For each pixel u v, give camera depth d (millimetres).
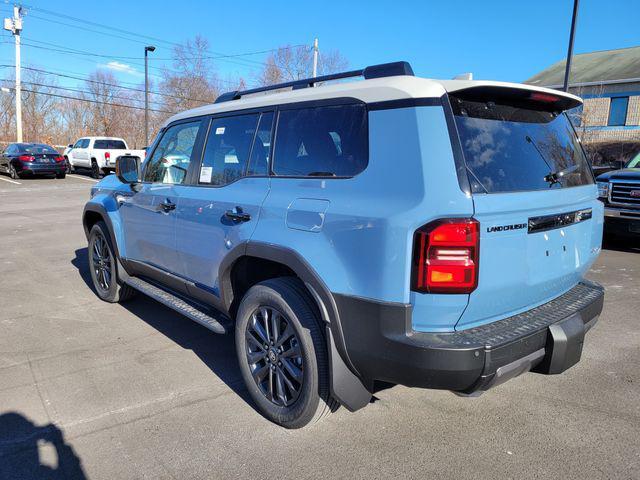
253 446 2926
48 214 12508
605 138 27250
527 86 2787
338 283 2658
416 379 2445
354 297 2584
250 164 3414
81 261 7551
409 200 2432
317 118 3006
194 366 3971
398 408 3357
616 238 8914
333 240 2688
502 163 2641
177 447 2910
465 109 2627
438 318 2449
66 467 2734
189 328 4789
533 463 2768
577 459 2801
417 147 2473
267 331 3135
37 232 9977
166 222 4137
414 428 3115
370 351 2549
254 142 3418
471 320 2539
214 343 4434
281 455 2842
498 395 3535
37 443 2939
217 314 3842
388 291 2457
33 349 4266
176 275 4160
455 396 3514
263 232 3100
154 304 5516
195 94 45688
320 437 3016
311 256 2783
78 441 2963
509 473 2684
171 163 4285
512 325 2676
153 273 4516
